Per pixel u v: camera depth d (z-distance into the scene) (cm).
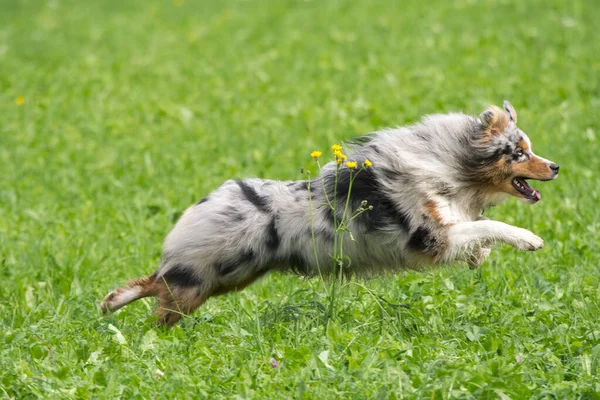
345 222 977
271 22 3191
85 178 1723
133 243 1347
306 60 2594
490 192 1027
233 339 943
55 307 1079
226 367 865
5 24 3609
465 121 1020
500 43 2545
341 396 773
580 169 1551
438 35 2717
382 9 3191
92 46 3039
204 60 2717
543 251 1230
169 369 849
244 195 991
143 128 2050
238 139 1898
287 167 1698
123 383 825
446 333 944
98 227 1436
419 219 974
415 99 2077
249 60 2673
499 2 3062
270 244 983
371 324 962
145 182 1659
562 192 1463
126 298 1025
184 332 962
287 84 2352
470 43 2570
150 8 3744
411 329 958
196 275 994
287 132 1925
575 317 979
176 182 1642
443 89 2142
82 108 2247
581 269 1144
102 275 1223
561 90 2030
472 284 1094
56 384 816
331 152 1755
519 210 1380
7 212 1543
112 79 2538
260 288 1139
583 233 1292
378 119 1923
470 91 2086
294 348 894
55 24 3522
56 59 2848
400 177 980
